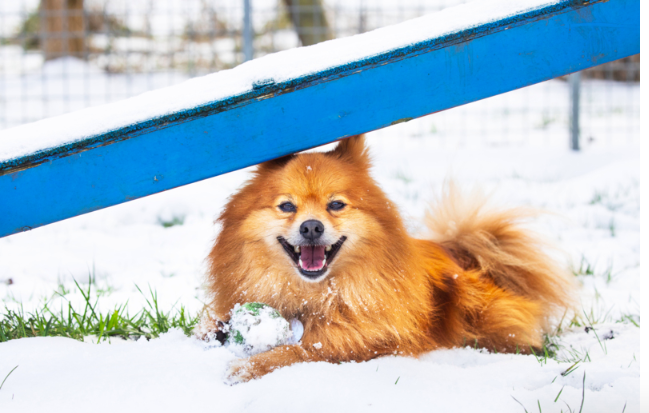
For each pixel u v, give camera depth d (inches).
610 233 222.1
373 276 107.1
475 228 142.4
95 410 78.4
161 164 104.5
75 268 181.0
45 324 117.6
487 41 105.5
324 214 106.3
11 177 101.7
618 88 571.8
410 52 105.0
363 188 111.3
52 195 103.3
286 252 109.6
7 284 168.9
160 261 190.7
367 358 105.8
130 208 259.1
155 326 122.0
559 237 207.0
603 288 167.2
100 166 103.3
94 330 118.0
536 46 106.1
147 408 79.4
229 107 104.3
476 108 506.6
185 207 257.6
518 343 123.7
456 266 129.3
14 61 560.7
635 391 85.4
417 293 109.2
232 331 103.3
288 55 106.4
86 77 466.3
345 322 106.3
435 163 340.8
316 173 108.3
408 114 107.0
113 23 549.3
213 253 115.6
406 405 80.6
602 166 322.7
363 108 106.3
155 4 486.0
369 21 418.0
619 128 433.1
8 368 91.0
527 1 105.2
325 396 82.1
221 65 541.3
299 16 526.9
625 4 106.0
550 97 530.9
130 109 103.6
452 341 119.4
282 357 97.1
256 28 546.9
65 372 89.5
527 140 406.3
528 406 80.9
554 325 141.3
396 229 111.1
